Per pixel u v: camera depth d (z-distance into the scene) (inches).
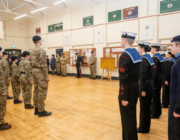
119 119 116.4
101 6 334.6
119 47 313.1
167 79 133.6
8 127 103.2
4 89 99.8
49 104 157.8
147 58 88.0
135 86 67.0
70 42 405.1
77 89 232.1
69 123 110.4
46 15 465.7
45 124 109.4
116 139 86.5
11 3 421.4
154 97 115.9
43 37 482.6
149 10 273.6
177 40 55.4
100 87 247.0
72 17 398.0
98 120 115.0
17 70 163.3
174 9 252.4
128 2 299.0
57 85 268.5
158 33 270.4
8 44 515.2
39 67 121.2
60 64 421.7
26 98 146.4
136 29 291.6
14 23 525.3
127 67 64.5
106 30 334.6
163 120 113.6
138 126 103.1
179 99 48.5
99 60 347.6
